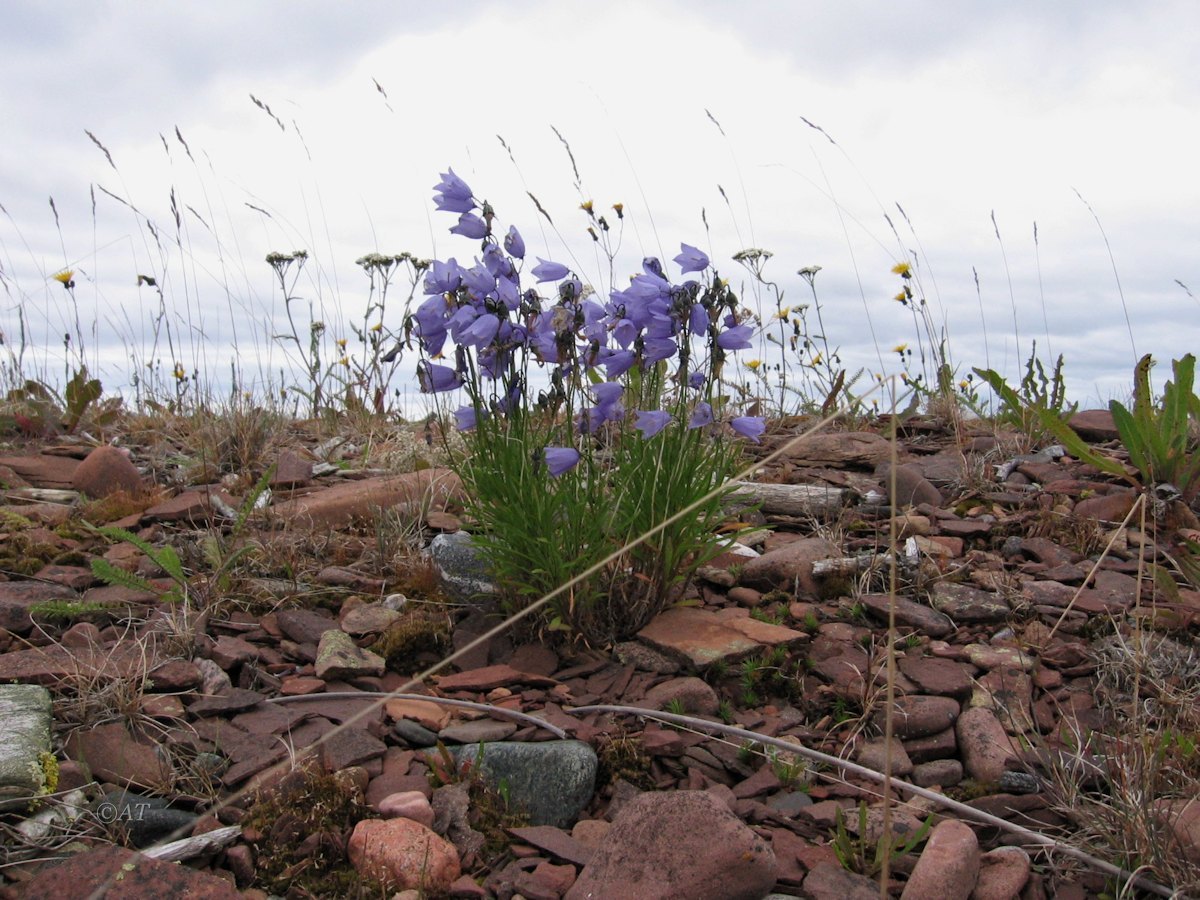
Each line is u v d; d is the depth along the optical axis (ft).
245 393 4.01
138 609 2.21
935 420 4.11
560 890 1.46
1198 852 1.51
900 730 1.91
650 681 2.05
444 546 2.45
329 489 3.18
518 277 2.05
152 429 4.06
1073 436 3.00
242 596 2.34
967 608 2.34
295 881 1.47
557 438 2.25
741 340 2.03
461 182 1.99
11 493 3.06
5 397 4.24
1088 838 1.62
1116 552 2.67
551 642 2.20
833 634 2.25
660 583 2.21
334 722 1.82
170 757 1.66
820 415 4.19
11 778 1.51
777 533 2.90
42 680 1.82
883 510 3.00
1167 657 2.09
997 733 1.88
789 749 1.77
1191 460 2.89
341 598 2.42
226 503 3.05
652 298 1.96
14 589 2.22
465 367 2.07
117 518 2.89
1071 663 2.16
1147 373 3.01
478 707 1.89
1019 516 2.89
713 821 1.44
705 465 2.20
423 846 1.48
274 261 4.42
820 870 1.51
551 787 1.70
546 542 2.07
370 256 4.42
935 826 1.64
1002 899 1.49
